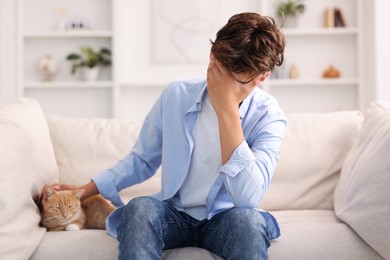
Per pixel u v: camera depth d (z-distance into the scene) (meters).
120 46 4.65
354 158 1.96
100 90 4.73
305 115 2.35
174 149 1.67
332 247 1.61
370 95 4.40
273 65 1.48
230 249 1.45
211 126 1.65
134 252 1.39
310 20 4.71
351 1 4.70
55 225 1.81
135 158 1.81
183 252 1.59
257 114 1.68
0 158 1.57
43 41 4.72
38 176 1.81
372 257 1.60
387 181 1.60
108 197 1.79
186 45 4.71
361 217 1.64
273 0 4.71
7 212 1.52
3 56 4.47
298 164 2.20
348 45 4.71
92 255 1.59
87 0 4.72
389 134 1.70
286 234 1.67
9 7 4.47
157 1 4.70
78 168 2.17
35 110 2.07
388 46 4.20
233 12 4.69
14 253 1.52
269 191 2.18
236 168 1.50
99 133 2.26
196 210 1.67
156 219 1.47
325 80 4.53
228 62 1.46
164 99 1.75
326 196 2.17
